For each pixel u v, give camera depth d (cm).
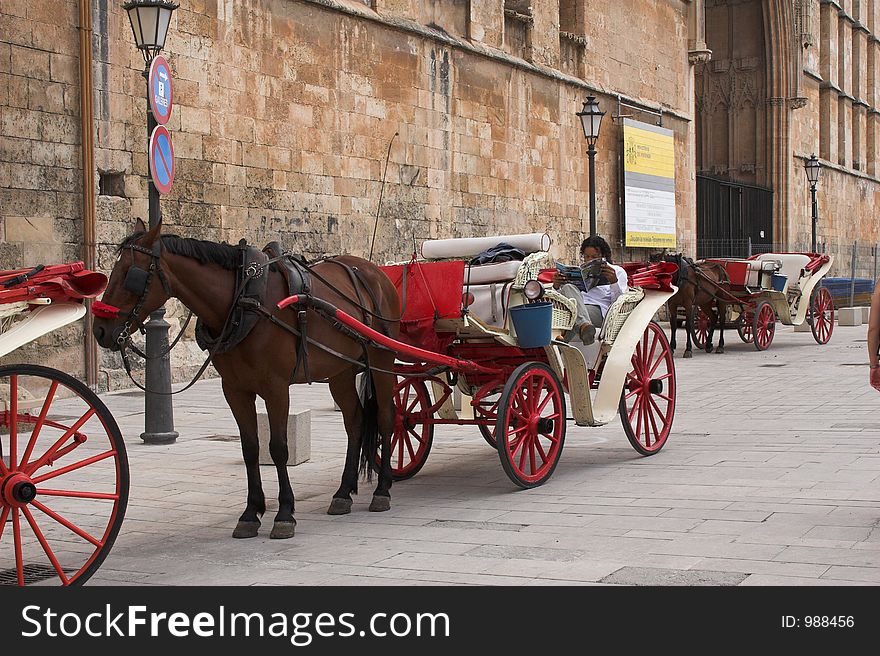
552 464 869
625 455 988
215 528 732
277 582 585
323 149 2003
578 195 2994
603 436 1114
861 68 6122
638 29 3372
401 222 2231
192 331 1725
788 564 582
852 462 899
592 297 972
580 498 791
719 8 4975
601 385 918
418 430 1191
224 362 701
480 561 614
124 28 1595
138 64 1620
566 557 616
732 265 2106
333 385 791
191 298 673
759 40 4900
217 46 1755
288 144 1916
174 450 1059
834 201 5638
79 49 1525
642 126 3275
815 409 1263
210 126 1744
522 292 848
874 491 777
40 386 1361
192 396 1527
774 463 909
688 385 1559
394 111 2206
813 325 2281
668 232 3444
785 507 730
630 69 3319
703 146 5038
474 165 2506
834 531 655
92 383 1510
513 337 853
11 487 540
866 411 1229
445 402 938
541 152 2805
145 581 596
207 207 1739
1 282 535
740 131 4956
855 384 1523
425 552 642
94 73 1545
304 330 709
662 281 1002
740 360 1941
